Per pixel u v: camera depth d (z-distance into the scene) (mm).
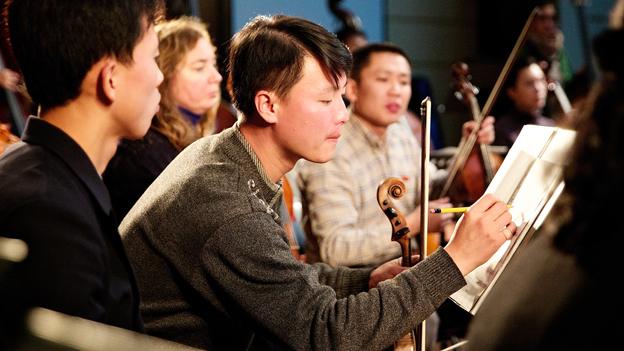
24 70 1515
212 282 1784
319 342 1705
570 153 1249
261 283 1729
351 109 3168
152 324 1875
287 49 1841
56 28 1474
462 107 6871
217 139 1917
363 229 3023
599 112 1196
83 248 1419
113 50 1488
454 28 7195
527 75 4887
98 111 1521
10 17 1506
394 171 3141
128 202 2660
